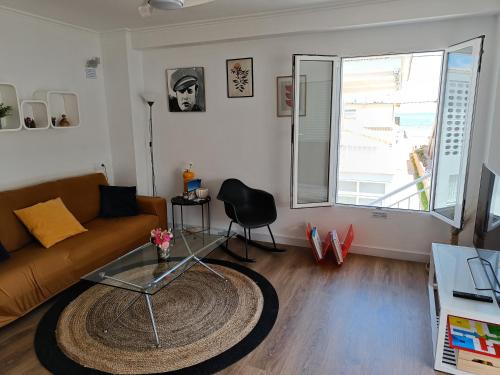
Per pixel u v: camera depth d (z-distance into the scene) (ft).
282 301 9.14
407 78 16.71
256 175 13.14
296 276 10.53
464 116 9.68
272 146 12.67
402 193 16.38
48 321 8.39
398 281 10.14
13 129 9.96
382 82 17.16
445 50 10.11
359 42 10.98
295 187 11.94
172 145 14.23
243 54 12.38
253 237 13.62
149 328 8.07
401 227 11.50
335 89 11.43
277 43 11.88
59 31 11.85
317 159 12.09
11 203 9.77
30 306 8.30
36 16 10.91
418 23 10.21
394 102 17.28
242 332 7.85
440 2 9.42
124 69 13.30
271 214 11.99
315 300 9.17
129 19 11.67
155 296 9.40
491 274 7.28
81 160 13.00
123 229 11.02
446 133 10.36
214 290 9.71
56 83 11.88
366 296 9.34
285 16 11.05
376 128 17.81
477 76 8.89
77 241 9.89
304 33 11.33
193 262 9.32
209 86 13.12
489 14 9.32
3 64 10.23
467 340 6.50
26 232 9.82
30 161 11.15
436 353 6.61
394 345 7.40
